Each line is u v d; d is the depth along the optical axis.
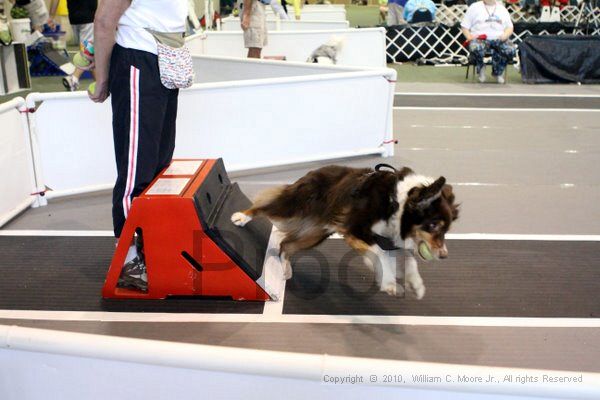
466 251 4.31
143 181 3.69
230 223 3.75
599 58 11.55
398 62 14.47
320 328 3.32
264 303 3.59
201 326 3.34
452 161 6.48
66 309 3.54
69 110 5.16
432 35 14.30
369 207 3.38
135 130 3.60
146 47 3.52
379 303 3.60
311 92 6.00
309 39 10.98
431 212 3.21
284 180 5.84
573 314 3.49
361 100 6.29
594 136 7.53
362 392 1.51
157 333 3.27
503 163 6.41
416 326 3.35
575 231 4.68
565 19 16.67
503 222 4.84
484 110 9.07
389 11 15.33
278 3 12.22
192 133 5.66
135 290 3.69
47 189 5.29
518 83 11.54
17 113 4.95
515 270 4.03
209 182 3.86
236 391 1.57
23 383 1.69
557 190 5.61
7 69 10.05
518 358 3.05
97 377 1.63
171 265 3.54
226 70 7.86
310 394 1.54
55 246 4.43
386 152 6.60
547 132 7.72
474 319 3.43
